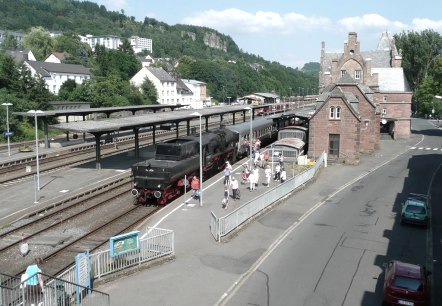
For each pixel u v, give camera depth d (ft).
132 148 192.44
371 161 179.73
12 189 118.73
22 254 73.72
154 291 60.70
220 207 100.99
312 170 139.64
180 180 112.47
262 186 124.67
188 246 77.66
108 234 84.48
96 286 61.26
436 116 409.90
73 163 156.76
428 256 79.36
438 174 156.25
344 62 244.01
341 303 59.72
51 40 492.13
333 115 168.76
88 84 337.11
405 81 263.49
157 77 424.46
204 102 511.81
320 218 99.81
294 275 68.13
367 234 89.97
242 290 62.39
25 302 51.90
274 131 226.58
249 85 622.13
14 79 260.21
